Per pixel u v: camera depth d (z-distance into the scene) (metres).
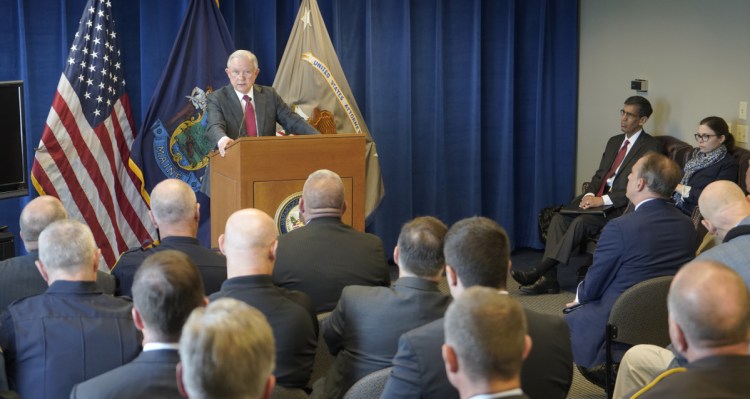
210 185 4.89
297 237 3.12
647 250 3.71
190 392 1.52
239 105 4.81
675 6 6.10
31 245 3.15
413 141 6.80
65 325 2.50
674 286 2.02
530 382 2.31
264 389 1.56
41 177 5.32
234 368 1.50
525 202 7.23
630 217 3.77
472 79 6.80
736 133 5.64
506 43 6.85
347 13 6.45
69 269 2.55
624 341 3.55
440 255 2.58
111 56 5.62
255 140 4.09
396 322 2.58
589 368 3.81
